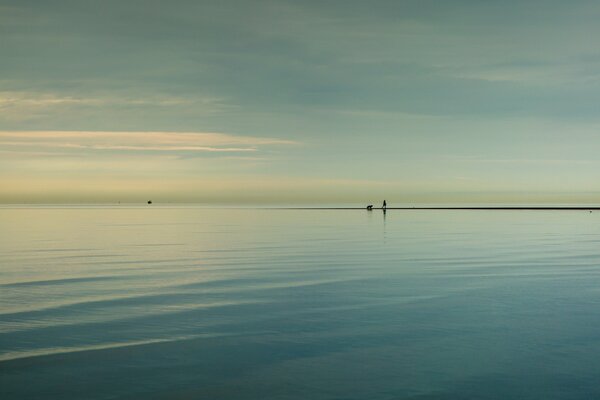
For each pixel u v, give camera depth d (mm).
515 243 44625
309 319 17766
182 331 16359
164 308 19344
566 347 14766
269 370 13172
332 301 20469
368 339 15555
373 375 12820
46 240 48625
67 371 13047
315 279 25453
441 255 35375
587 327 16703
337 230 62750
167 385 12273
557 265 30109
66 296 21375
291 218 102312
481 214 128500
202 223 82438
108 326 16875
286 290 22672
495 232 58906
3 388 12070
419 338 15633
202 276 26422
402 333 16125
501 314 18344
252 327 16828
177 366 13430
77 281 24891
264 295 21641
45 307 19422
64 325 16984
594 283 24188
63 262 31750
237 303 20156
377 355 14188
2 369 13164
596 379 12523
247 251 38281
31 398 11586
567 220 92562
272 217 108375
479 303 20047
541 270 28219
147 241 47469
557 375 12781
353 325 17031
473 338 15594
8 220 94812
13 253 36875
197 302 20312
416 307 19453
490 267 29359
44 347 14773
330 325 17047
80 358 13922
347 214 127562
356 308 19328
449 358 13953
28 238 51188
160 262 31828
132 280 25219
